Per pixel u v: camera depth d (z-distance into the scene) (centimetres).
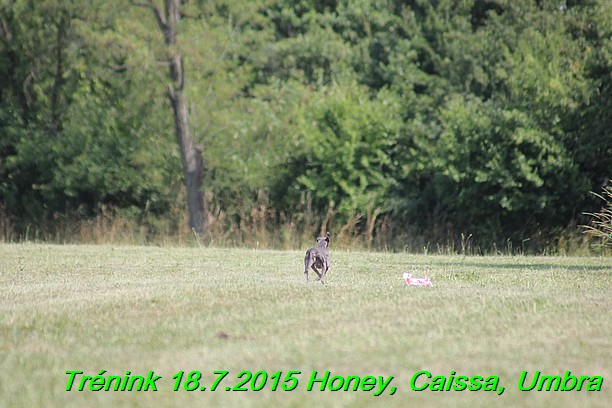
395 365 2695
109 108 10712
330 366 2689
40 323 3472
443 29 12738
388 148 10319
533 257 7238
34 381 2592
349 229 9200
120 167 10469
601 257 7312
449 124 9381
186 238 9481
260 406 2333
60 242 9694
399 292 4162
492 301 3841
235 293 4134
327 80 12606
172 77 9825
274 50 12719
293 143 10138
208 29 9856
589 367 2691
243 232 9469
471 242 9294
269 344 2981
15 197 11062
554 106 8981
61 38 11081
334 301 3866
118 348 2994
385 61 12888
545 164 8819
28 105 11425
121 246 8262
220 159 9975
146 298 4003
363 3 13638
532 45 10688
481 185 9131
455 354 2828
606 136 8856
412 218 9862
